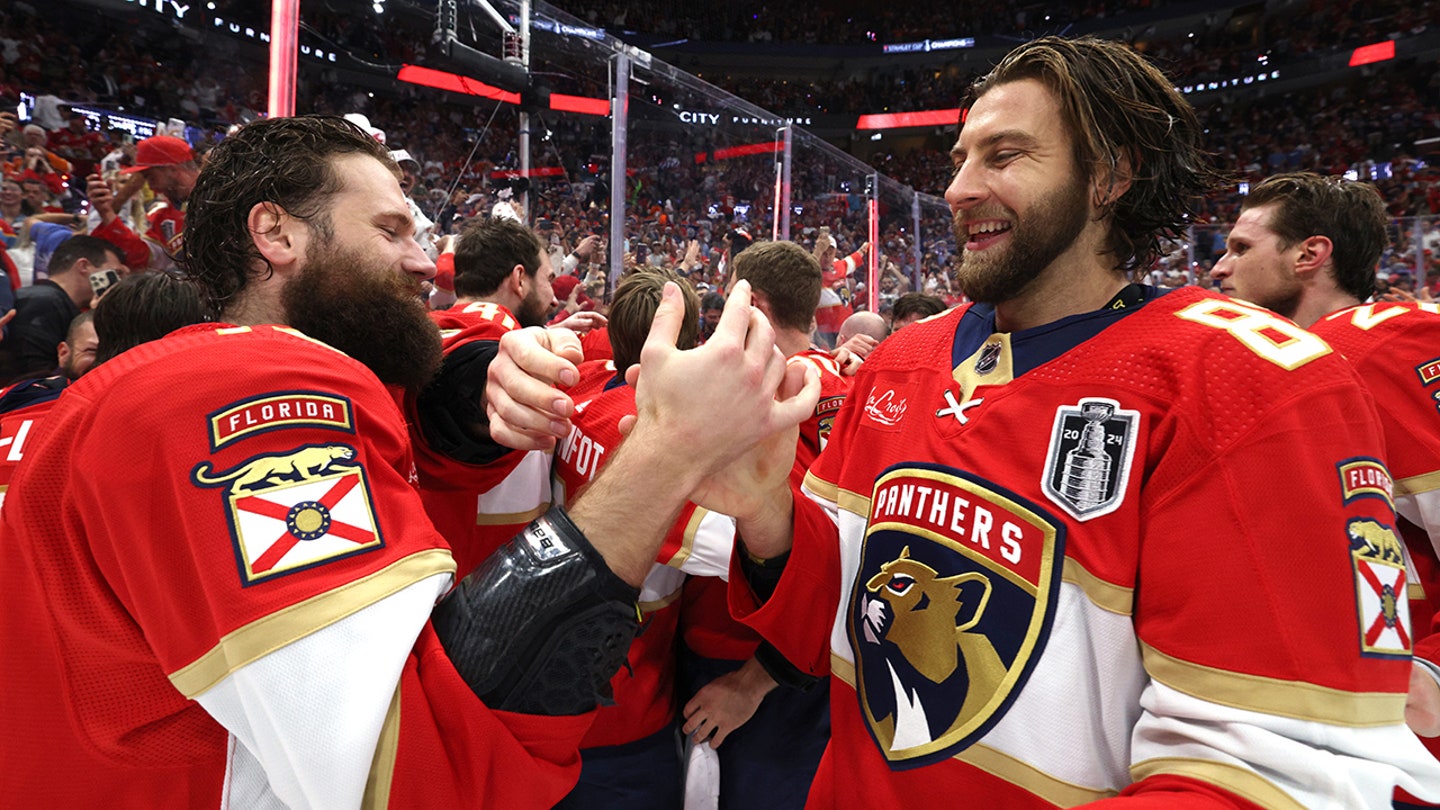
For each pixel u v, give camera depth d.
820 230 6.87
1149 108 0.82
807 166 6.89
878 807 0.87
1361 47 19.33
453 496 1.70
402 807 0.60
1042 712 0.75
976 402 0.85
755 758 1.83
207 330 0.81
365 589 0.61
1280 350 0.72
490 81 3.56
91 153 2.29
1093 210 0.85
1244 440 0.69
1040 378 0.82
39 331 2.13
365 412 0.73
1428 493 1.46
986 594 0.79
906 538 0.86
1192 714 0.66
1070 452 0.77
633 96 4.59
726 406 0.66
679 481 0.67
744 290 0.70
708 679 1.92
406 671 0.62
